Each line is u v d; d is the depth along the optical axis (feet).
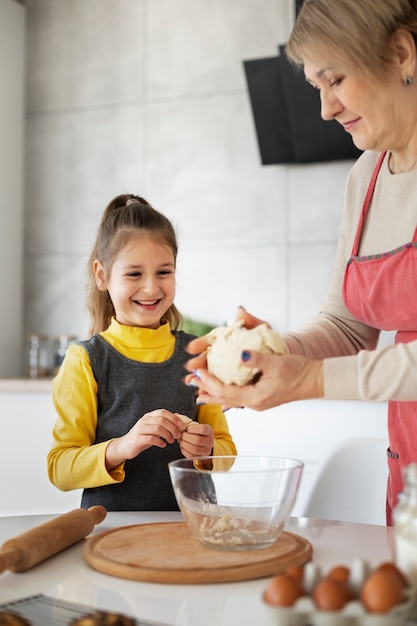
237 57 10.67
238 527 3.31
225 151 10.73
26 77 11.66
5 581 3.05
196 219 10.86
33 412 8.69
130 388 5.38
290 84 9.44
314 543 3.62
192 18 10.91
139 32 11.18
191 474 3.32
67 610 2.68
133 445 4.54
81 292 11.36
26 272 11.61
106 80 11.34
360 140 4.01
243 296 10.62
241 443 8.15
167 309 5.94
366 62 3.61
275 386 3.37
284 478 3.31
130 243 5.49
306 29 3.67
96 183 11.36
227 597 2.84
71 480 4.83
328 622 2.20
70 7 11.50
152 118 11.10
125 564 3.10
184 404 5.48
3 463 8.78
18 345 11.40
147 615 2.65
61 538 3.41
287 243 10.43
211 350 3.61
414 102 3.84
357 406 7.72
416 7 3.56
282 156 10.10
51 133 11.58
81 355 5.38
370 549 3.50
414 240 4.14
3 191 11.10
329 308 4.80
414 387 3.22
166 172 11.02
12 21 11.25
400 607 2.17
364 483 5.27
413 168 4.21
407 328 4.36
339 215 10.19
